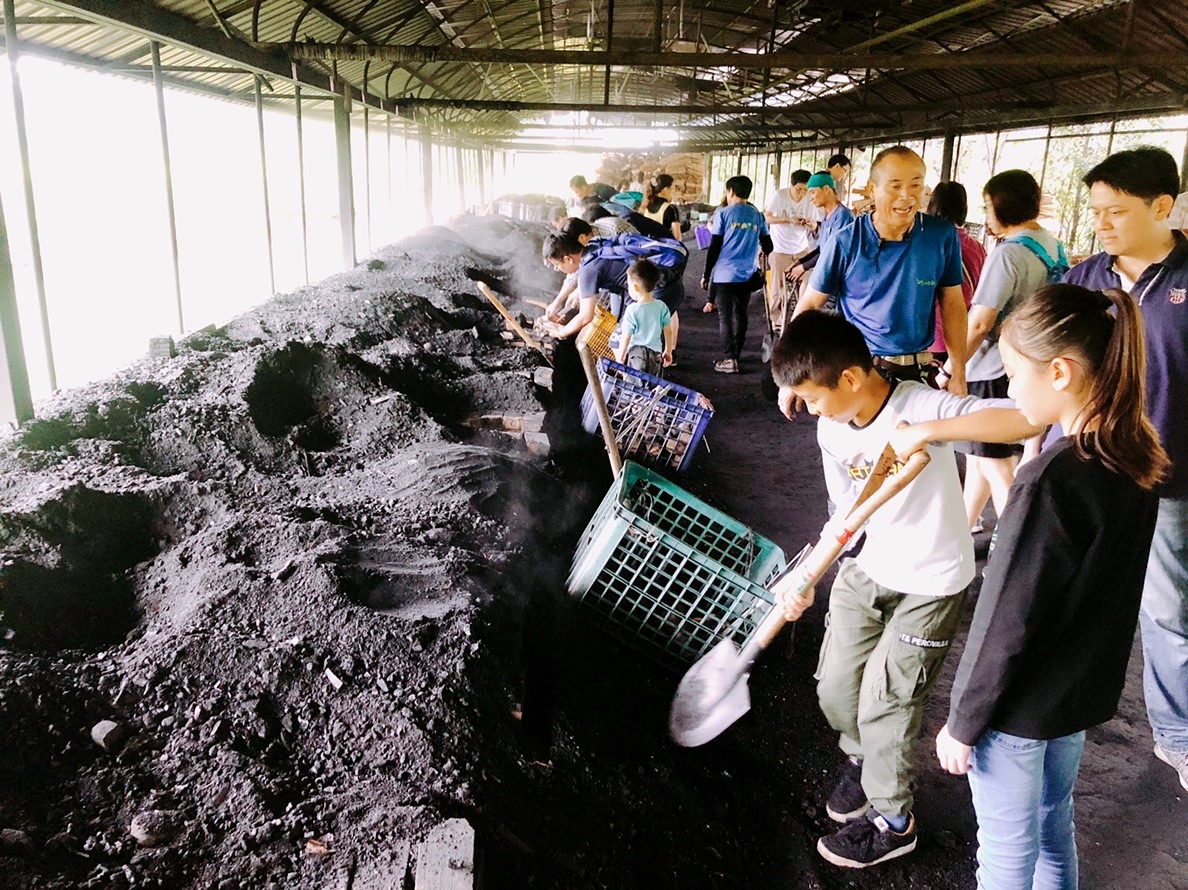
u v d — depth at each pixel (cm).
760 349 965
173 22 552
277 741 219
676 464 499
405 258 1026
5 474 302
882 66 792
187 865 182
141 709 218
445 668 248
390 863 183
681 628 318
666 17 1498
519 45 1727
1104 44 1019
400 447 423
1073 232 1220
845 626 247
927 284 334
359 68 1080
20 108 395
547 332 721
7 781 189
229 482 347
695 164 2941
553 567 363
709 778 277
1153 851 256
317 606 258
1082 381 160
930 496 218
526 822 220
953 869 251
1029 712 173
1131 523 164
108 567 279
